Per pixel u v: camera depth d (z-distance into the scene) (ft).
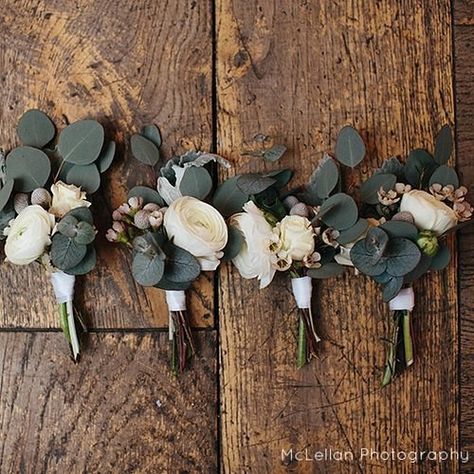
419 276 2.35
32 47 2.37
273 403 2.40
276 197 2.38
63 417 2.35
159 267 2.22
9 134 2.36
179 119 2.39
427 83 2.44
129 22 2.39
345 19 2.44
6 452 2.34
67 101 2.37
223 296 2.39
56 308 2.36
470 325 2.44
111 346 2.37
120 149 2.38
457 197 2.34
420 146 2.44
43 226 2.23
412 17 2.45
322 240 2.33
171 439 2.37
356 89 2.43
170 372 2.37
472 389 2.43
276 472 2.39
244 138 2.40
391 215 2.36
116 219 2.30
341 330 2.42
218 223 2.26
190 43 2.40
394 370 2.40
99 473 2.35
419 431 2.43
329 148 2.42
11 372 2.35
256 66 2.42
